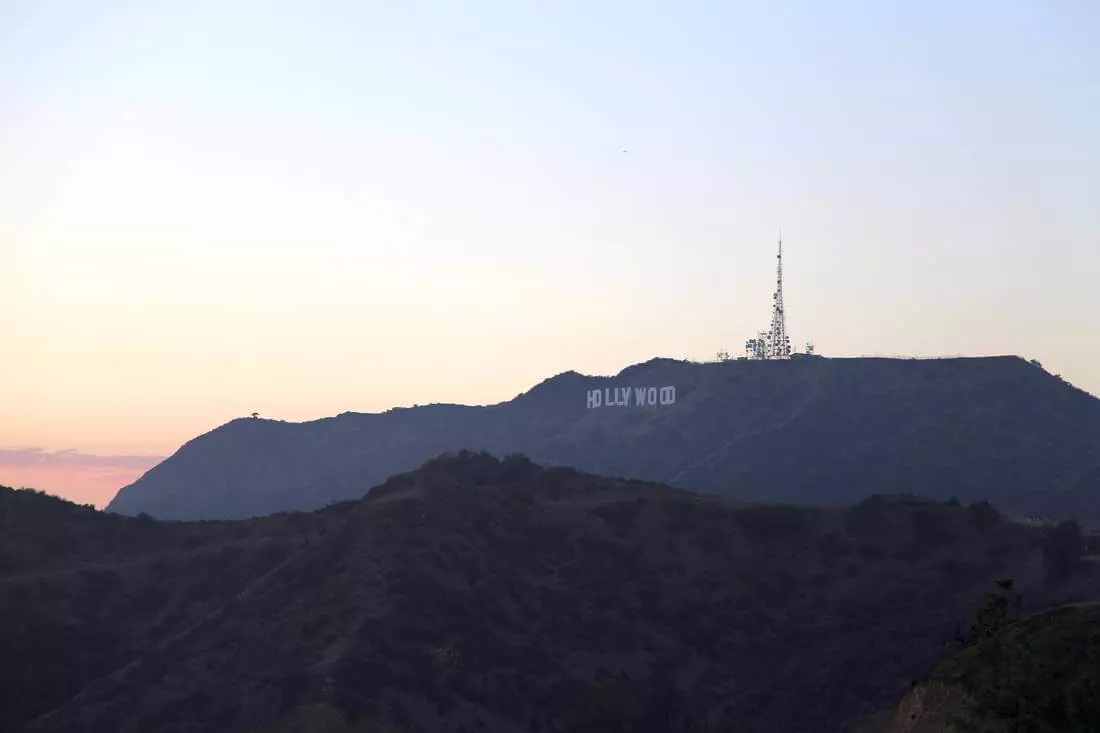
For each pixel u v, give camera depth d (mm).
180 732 69438
